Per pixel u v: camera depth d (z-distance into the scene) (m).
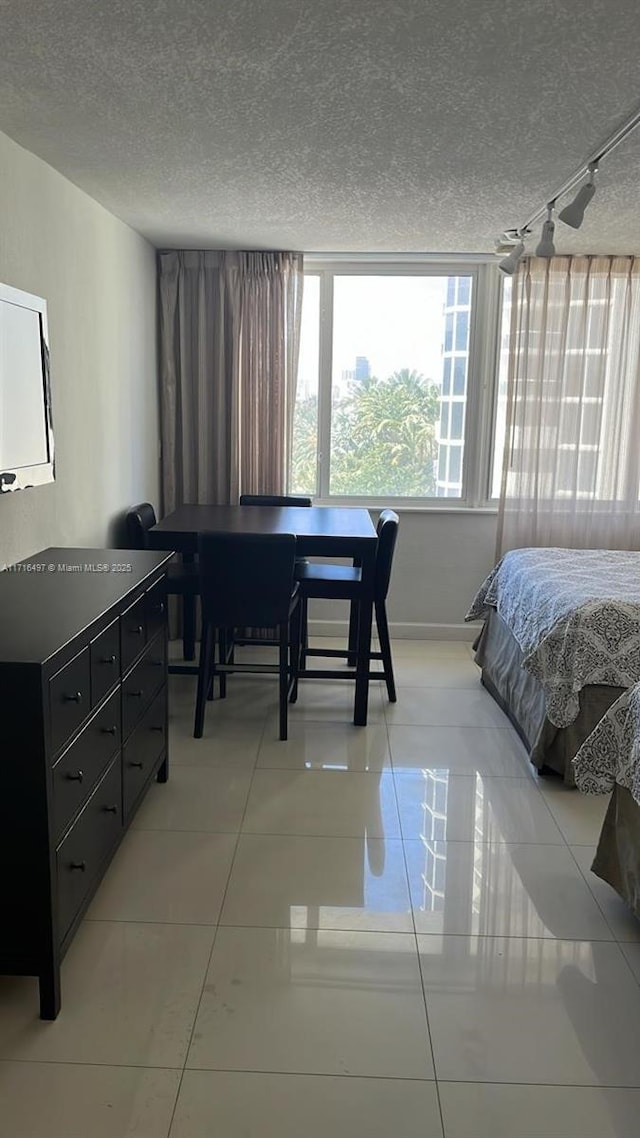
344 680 4.36
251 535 3.37
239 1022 1.89
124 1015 1.91
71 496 3.36
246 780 3.14
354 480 5.16
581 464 4.88
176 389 4.85
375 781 3.16
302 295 4.73
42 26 1.94
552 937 2.23
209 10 1.86
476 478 5.11
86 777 2.08
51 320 3.08
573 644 3.03
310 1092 1.71
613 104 2.42
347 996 1.99
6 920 1.85
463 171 3.08
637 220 3.80
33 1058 1.78
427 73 2.21
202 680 3.53
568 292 4.64
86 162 2.99
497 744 3.54
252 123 2.58
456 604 5.15
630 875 2.23
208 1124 1.62
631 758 2.18
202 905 2.34
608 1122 1.65
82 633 1.98
